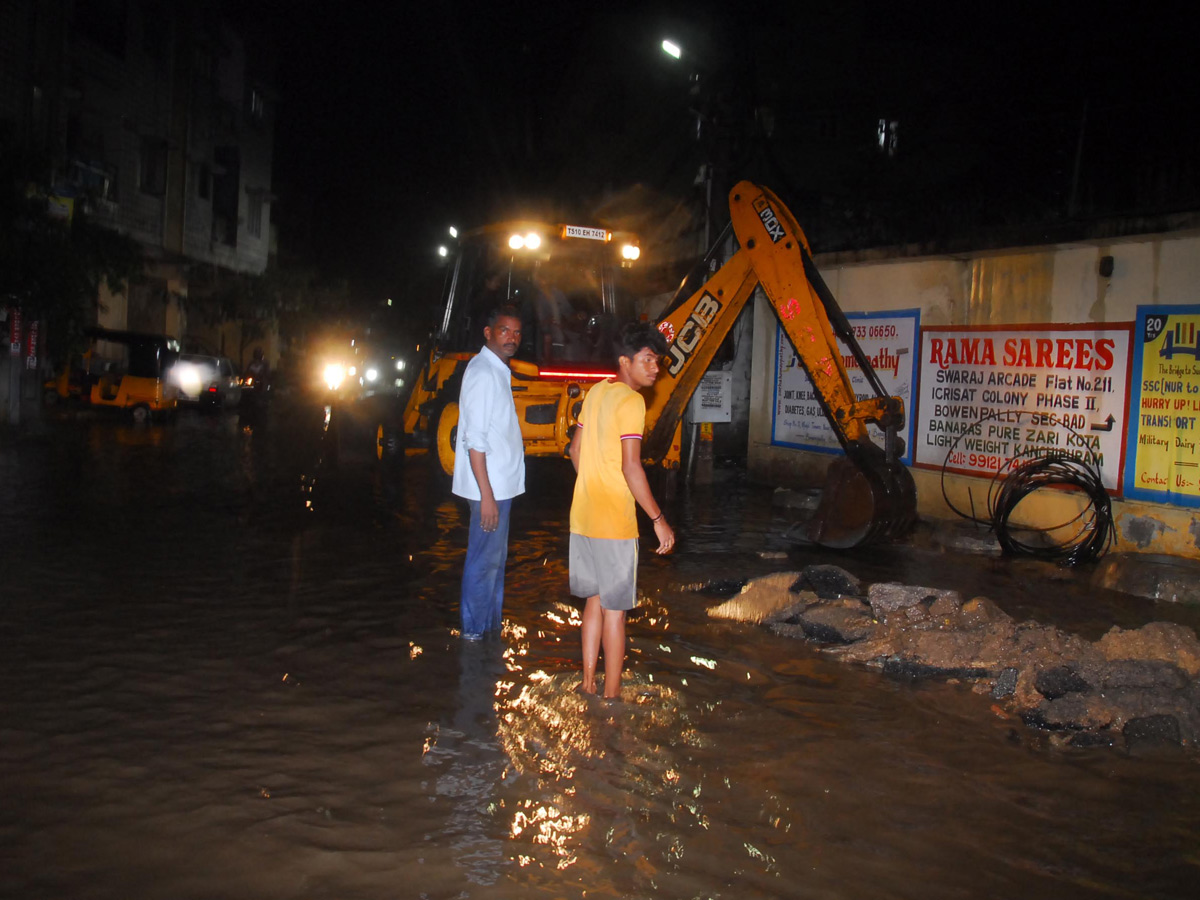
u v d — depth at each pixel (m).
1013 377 9.66
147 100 31.22
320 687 5.15
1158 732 4.72
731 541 9.36
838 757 4.46
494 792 3.99
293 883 3.30
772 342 12.80
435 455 11.99
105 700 4.88
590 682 5.21
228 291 37.47
